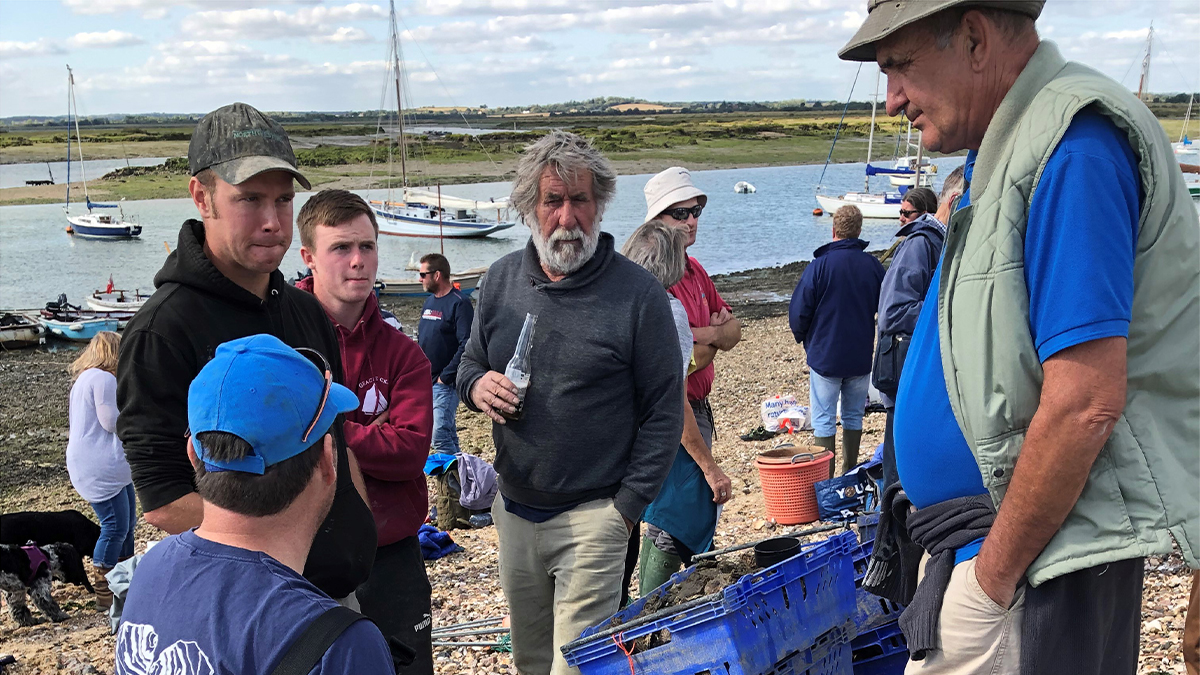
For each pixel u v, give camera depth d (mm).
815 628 3027
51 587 7441
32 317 25859
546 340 3758
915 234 5551
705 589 3324
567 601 3742
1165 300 2084
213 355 2838
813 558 3061
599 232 3826
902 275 5438
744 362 16812
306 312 3236
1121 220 1983
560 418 3723
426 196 56156
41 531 7410
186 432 2789
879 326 5602
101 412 7043
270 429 1899
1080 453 1988
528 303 3834
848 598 3184
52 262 41375
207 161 2830
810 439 10047
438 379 9406
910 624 2443
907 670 2551
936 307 2420
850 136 149625
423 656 3791
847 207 7527
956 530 2352
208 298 2869
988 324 2143
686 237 5242
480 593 6531
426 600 3836
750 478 8812
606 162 3754
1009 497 2119
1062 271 1996
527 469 3787
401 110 53031
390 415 3785
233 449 1873
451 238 51594
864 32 2379
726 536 6906
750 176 94688
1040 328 2055
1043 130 2064
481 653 5340
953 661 2357
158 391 2742
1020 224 2090
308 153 111438
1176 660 4223
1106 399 1964
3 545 7012
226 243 2889
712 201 67938
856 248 7449
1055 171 2025
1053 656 2156
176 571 1900
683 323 4441
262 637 1790
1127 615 2238
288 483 1932
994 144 2199
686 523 4598
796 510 7008
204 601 1837
